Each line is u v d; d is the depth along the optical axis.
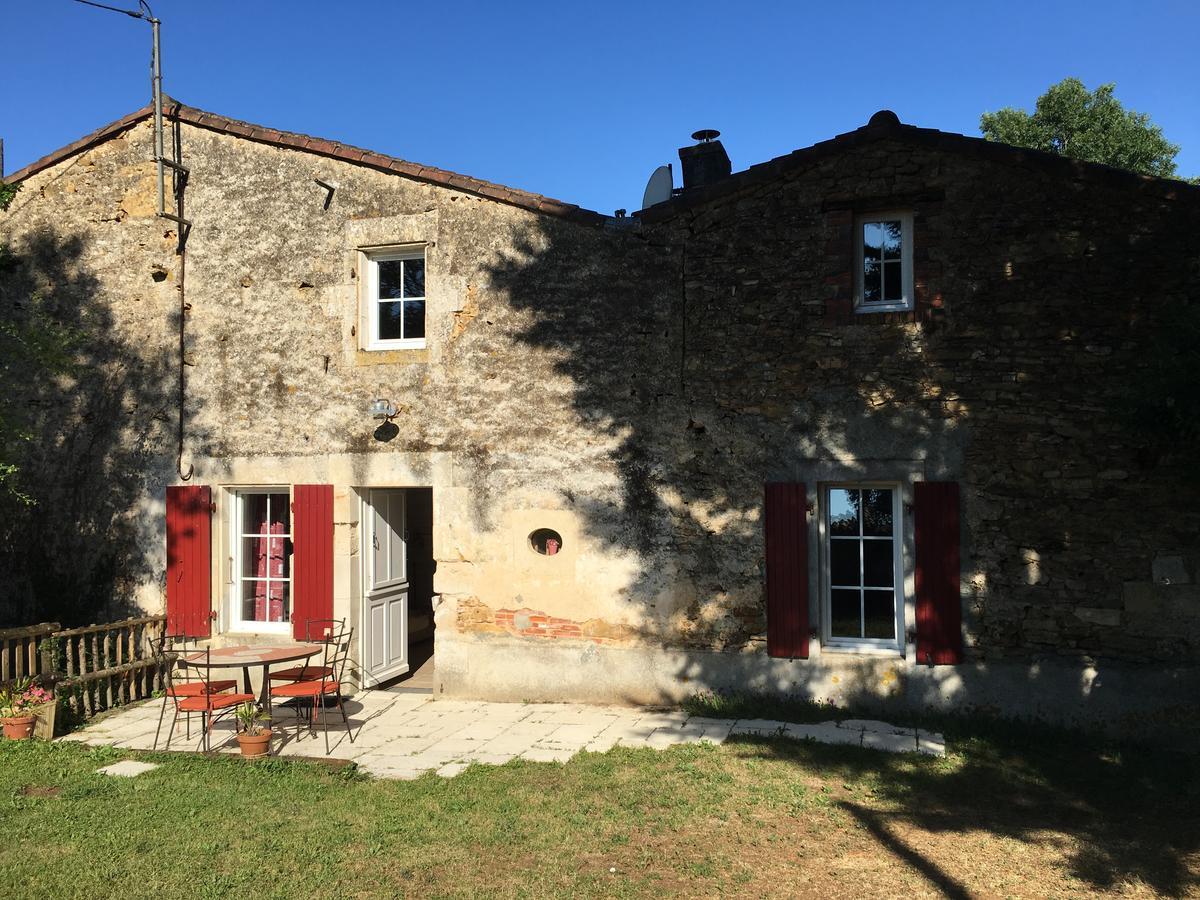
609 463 8.70
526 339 8.95
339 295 9.42
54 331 9.34
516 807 5.96
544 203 8.84
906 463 7.95
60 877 4.88
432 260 9.23
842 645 8.27
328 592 9.29
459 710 8.59
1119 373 7.51
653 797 6.13
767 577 8.22
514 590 8.93
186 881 4.85
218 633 9.56
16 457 10.12
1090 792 6.32
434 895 4.71
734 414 8.38
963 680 7.77
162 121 9.88
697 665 8.43
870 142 8.03
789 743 7.23
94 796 6.19
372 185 9.38
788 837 5.50
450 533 9.12
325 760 6.99
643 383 8.62
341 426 9.39
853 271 8.24
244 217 9.71
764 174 8.23
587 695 8.72
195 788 6.37
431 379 9.19
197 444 9.72
